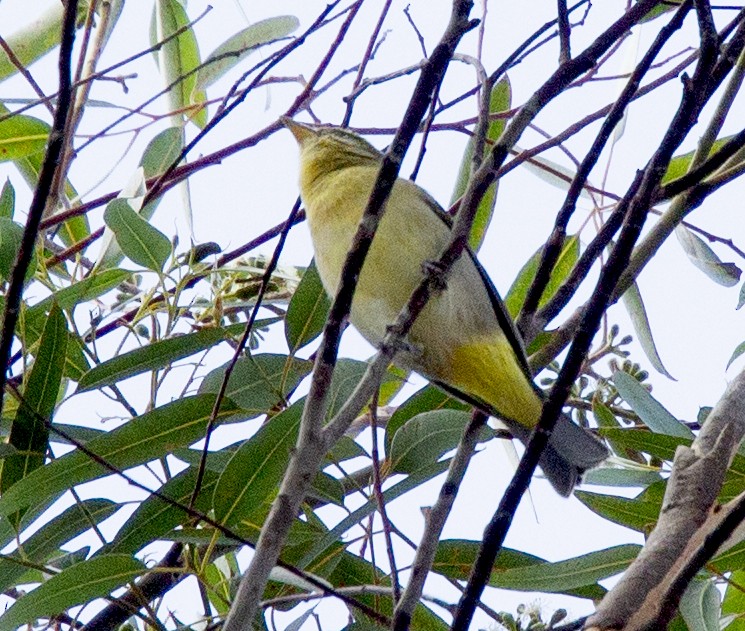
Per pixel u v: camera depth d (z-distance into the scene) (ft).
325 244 23.70
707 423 18.10
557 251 21.27
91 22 25.39
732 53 16.78
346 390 22.09
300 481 14.32
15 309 15.92
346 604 20.35
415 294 16.60
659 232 22.18
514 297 27.84
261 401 22.26
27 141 26.66
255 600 13.58
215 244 24.29
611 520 20.94
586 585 20.70
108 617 22.15
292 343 22.04
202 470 18.58
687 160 27.17
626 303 25.44
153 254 22.33
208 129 22.58
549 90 17.49
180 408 20.80
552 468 21.95
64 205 26.81
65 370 23.12
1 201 24.54
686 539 16.20
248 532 22.04
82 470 20.17
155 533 20.75
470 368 22.99
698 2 16.39
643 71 18.20
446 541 21.40
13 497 19.72
